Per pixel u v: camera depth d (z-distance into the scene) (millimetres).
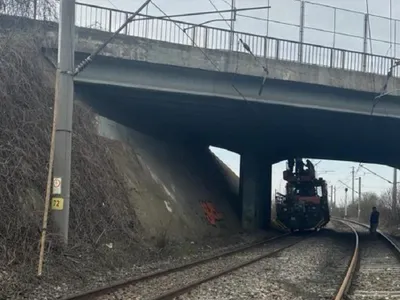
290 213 44656
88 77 22875
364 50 28516
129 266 17359
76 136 20031
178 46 24266
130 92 24469
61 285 13250
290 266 19656
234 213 38812
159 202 25047
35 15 21797
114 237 18688
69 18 16047
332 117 29797
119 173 22641
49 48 21734
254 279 15758
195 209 29641
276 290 13953
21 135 16562
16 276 12625
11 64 17953
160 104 27328
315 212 44406
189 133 37438
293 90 27031
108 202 19516
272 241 33125
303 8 27453
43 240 13516
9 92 17234
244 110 28594
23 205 14898
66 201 15664
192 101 26359
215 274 15805
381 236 39375
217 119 31734
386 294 13703
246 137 38938
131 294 12430
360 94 28141
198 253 23375
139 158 26750
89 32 22688
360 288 14781
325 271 18953
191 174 34188
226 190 41750
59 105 15883
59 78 15938
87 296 11578
